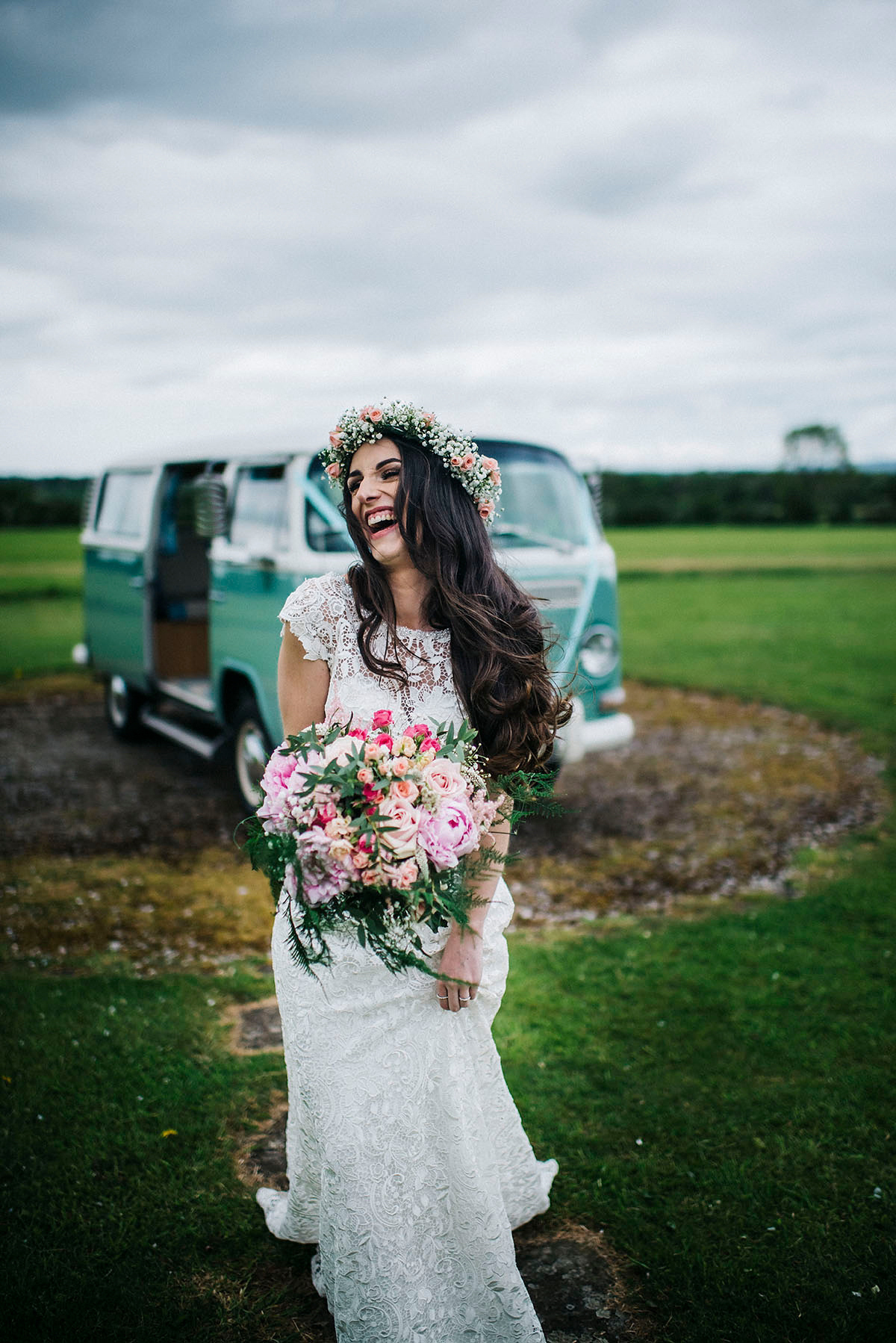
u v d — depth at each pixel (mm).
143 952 3895
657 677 10133
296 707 2102
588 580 5082
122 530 6984
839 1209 2447
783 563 24141
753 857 4934
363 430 1987
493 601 2023
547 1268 2262
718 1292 2186
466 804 1729
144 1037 3221
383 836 1625
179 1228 2393
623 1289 2205
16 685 9945
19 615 15398
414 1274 1850
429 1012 1901
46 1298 2168
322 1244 1921
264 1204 2414
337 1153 1829
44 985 3566
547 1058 3104
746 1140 2711
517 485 5223
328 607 1989
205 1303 2168
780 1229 2379
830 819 5508
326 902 1687
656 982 3598
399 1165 1844
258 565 4852
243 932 4082
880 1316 2115
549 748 2078
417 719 1959
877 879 4582
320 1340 2078
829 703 8500
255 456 5172
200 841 5207
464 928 1738
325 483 4707
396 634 1946
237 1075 3020
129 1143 2689
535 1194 2307
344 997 1873
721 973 3670
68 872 4730
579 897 4453
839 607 15742
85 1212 2443
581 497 5469
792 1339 2066
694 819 5562
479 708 1975
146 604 6406
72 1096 2895
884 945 3887
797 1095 2906
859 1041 3189
